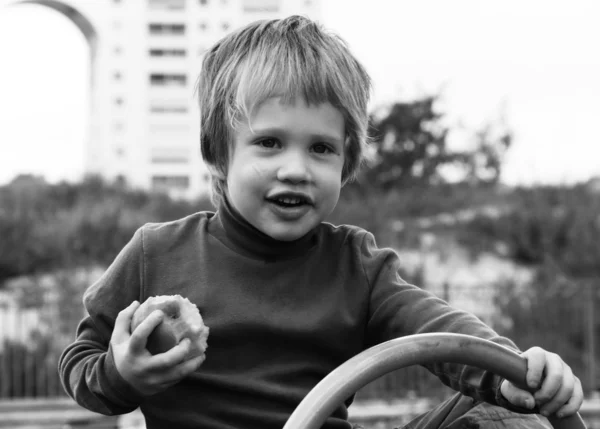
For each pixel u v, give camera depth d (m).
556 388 1.12
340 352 1.42
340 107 1.36
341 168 1.37
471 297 8.24
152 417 1.38
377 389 6.95
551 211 13.28
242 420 1.35
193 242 1.47
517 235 12.95
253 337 1.38
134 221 12.86
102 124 39.06
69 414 6.56
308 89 1.33
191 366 1.10
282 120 1.32
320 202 1.34
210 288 1.41
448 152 19.73
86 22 39.28
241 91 1.35
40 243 11.85
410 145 19.34
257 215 1.34
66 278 8.32
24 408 6.92
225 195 1.45
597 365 7.61
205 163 1.50
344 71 1.42
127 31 39.56
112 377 1.15
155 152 39.28
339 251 1.50
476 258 13.05
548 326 7.79
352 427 1.43
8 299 7.98
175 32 39.97
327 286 1.45
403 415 6.09
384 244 13.09
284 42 1.43
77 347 1.39
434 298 1.42
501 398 1.18
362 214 13.77
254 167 1.32
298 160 1.31
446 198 16.12
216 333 1.38
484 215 14.04
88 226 12.35
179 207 14.34
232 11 40.03
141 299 1.44
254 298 1.40
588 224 12.18
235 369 1.38
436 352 1.09
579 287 7.82
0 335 8.34
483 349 1.11
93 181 15.48
